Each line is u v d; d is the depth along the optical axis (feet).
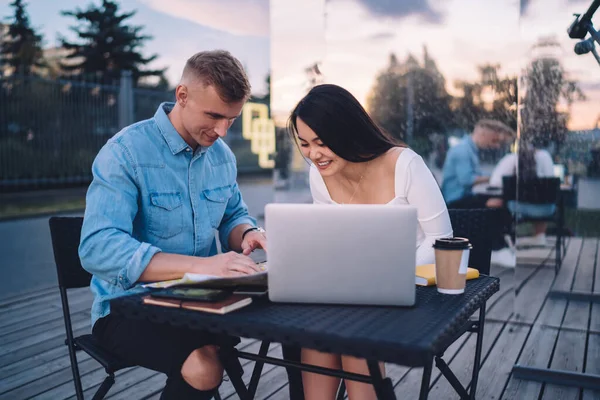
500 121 13.05
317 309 4.14
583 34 9.82
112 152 5.39
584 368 9.00
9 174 37.06
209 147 6.20
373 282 4.17
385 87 13.80
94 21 67.62
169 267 4.80
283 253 4.20
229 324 3.82
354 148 5.91
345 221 4.12
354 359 5.19
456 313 4.07
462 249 4.58
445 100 13.44
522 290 11.26
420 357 3.28
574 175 10.36
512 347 10.06
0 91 36.96
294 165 15.11
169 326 5.16
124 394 8.24
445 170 13.66
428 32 13.34
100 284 5.67
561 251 10.82
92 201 5.23
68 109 39.37
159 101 44.68
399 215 4.09
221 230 6.64
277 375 8.89
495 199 13.25
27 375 8.95
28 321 11.84
